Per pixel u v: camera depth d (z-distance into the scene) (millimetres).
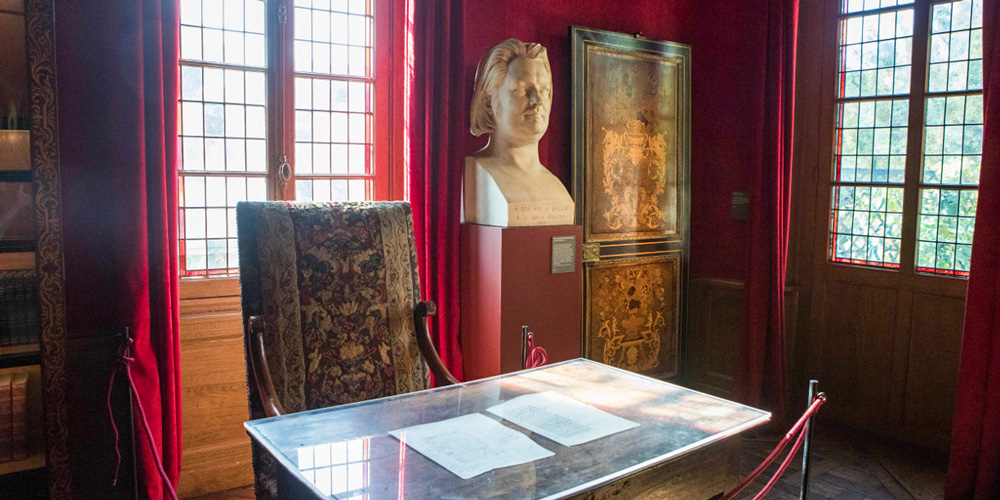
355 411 1921
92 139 2729
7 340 2350
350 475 1479
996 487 3129
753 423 1881
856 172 4160
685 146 4566
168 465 2814
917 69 3840
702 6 4703
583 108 4000
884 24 3994
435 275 3543
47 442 2322
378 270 2547
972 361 3158
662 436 1758
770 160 4055
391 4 3604
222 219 3285
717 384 4660
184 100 3158
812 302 4371
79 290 2750
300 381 2320
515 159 3582
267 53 3320
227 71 3246
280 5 3303
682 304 4617
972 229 3658
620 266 4266
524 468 1529
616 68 4160
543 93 3531
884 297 4020
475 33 3730
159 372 2807
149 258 2789
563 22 4094
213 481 3248
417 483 1443
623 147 4227
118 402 2707
